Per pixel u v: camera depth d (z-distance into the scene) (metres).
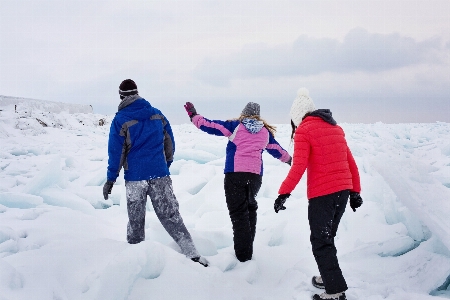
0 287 1.89
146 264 2.25
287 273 2.84
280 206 2.40
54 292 2.01
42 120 17.31
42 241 2.92
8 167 7.11
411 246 3.09
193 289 2.29
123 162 2.75
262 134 3.06
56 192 4.95
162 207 2.76
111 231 3.63
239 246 2.96
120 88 2.82
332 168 2.38
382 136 13.48
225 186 3.03
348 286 2.53
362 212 3.85
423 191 2.82
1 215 3.80
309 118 2.49
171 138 3.00
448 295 2.49
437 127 17.70
